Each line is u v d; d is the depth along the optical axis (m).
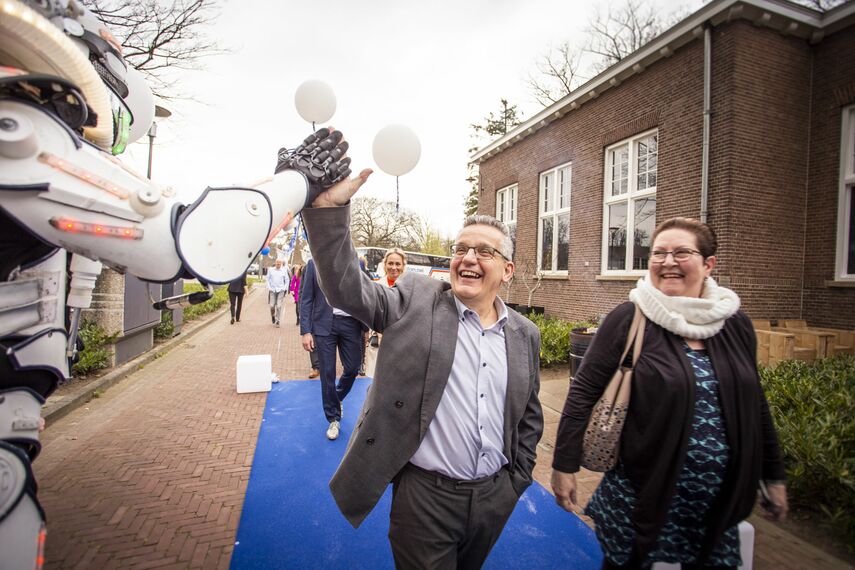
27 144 0.87
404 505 1.46
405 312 1.53
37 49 0.92
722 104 6.90
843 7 6.79
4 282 1.08
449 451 1.48
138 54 8.04
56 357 1.24
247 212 1.14
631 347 1.56
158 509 2.60
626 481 1.55
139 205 1.00
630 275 8.71
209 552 2.23
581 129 9.95
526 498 2.89
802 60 7.23
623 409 1.53
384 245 40.47
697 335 1.47
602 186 9.36
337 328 3.83
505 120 28.09
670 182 7.77
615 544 1.54
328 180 1.28
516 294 12.23
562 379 6.13
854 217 6.84
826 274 7.04
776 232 7.07
